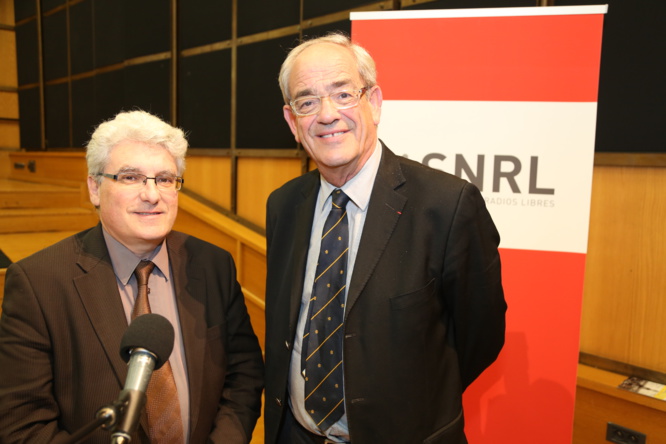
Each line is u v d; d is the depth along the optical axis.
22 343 1.09
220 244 3.64
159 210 1.18
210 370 1.27
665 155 1.92
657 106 1.93
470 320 1.26
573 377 1.65
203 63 3.85
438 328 1.23
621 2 1.98
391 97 1.77
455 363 1.29
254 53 3.43
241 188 3.69
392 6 2.64
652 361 2.05
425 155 1.74
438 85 1.71
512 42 1.63
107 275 1.20
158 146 1.19
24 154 5.85
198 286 1.33
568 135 1.60
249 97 3.50
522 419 1.71
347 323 1.15
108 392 1.11
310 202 1.36
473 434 1.77
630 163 2.01
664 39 1.89
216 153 3.81
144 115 1.22
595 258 2.16
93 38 5.14
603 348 2.17
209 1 3.73
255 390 1.39
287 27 3.20
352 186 1.24
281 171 3.38
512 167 1.66
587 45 1.56
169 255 1.34
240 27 3.52
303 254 1.30
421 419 1.17
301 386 1.27
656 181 1.99
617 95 2.02
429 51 1.72
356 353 1.16
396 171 1.26
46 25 5.86
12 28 6.36
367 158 1.24
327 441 1.27
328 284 1.23
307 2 3.06
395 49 1.75
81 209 4.61
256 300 3.32
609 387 2.02
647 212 2.02
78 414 1.10
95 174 1.18
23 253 3.48
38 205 4.64
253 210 3.62
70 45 5.52
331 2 2.93
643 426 1.99
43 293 1.13
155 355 0.82
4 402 1.05
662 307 2.01
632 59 1.97
